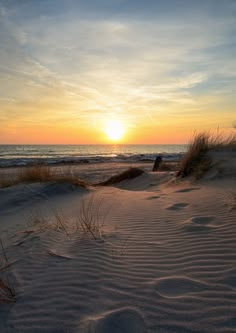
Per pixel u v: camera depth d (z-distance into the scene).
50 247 3.19
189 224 3.55
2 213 6.48
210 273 2.25
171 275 2.29
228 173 6.90
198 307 1.82
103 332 1.63
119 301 1.96
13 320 1.84
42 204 7.00
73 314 1.85
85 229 3.83
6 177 10.74
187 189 6.44
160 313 1.78
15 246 3.37
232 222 3.41
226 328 1.60
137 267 2.49
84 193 8.23
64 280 2.34
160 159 15.03
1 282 2.27
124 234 3.49
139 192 7.45
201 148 8.84
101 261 2.68
